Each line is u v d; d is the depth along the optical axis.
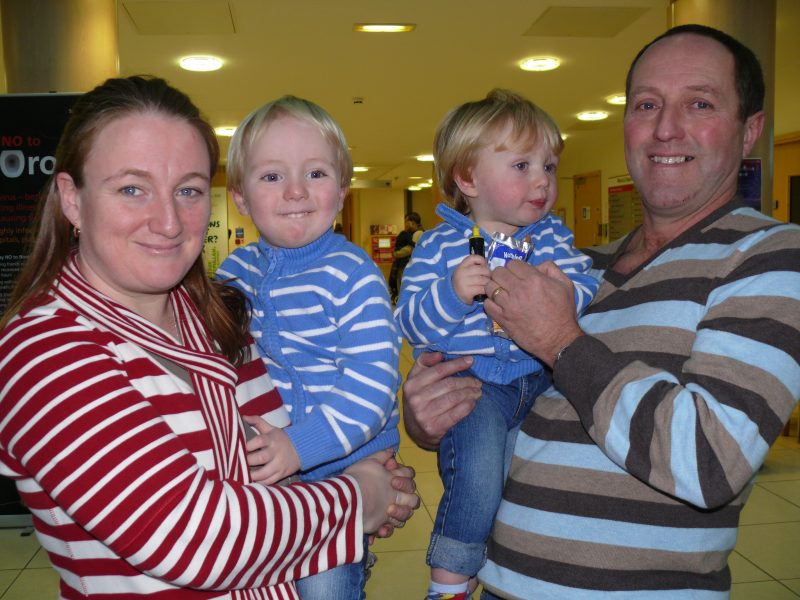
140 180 0.94
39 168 3.25
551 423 1.29
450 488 1.45
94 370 0.86
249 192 1.41
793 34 4.87
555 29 4.91
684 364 1.10
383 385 1.27
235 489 0.90
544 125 1.62
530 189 1.59
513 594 1.25
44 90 3.42
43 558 3.25
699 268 1.19
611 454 1.08
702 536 1.13
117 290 1.02
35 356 0.85
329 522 1.00
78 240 1.05
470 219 1.70
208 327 1.16
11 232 3.26
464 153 1.63
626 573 1.14
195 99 7.04
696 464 0.98
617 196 10.50
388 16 4.60
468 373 1.57
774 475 4.12
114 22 3.58
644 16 4.62
